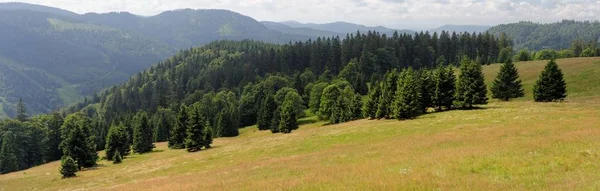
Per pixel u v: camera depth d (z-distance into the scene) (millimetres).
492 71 127812
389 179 18422
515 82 78688
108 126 126875
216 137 116625
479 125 44812
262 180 23328
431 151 29156
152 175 46719
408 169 21234
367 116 85312
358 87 151875
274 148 54375
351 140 49719
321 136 58250
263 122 116375
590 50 161750
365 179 19234
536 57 171250
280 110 107812
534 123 39938
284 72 191625
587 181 14570
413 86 64562
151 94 197375
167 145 100875
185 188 23469
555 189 14016
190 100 171125
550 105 60438
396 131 50594
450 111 65500
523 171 18000
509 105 65562
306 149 48562
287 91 144250
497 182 16281
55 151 112938
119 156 74500
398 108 63875
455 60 191500
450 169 20031
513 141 27828
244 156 51625
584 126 32719
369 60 176500
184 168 49062
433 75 74375
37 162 110500
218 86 199375
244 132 122188
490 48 191375
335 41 195500
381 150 35125
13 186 53969
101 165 72938
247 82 184750
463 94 66750
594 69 93500
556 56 169750
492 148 25297
